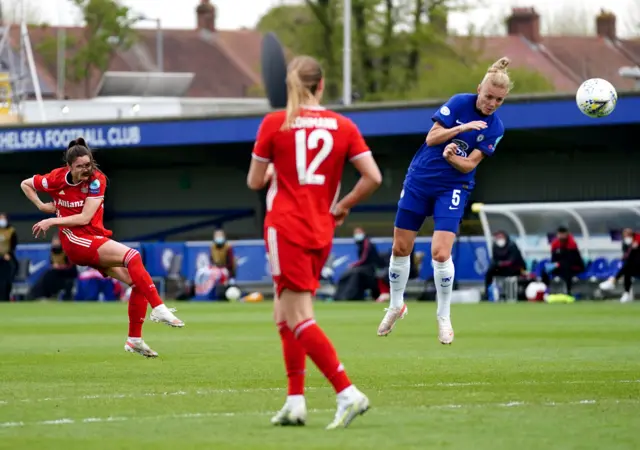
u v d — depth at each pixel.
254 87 144.88
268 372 20.84
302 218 13.73
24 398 17.00
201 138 63.81
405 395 17.00
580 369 20.92
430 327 34.44
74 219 23.50
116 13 135.12
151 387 18.44
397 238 24.55
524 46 160.88
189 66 176.88
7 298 62.09
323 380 19.14
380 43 100.12
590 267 56.75
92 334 33.00
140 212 74.38
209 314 44.88
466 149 23.70
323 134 13.91
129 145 65.06
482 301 56.22
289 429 13.73
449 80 104.62
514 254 54.94
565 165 64.50
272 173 14.12
